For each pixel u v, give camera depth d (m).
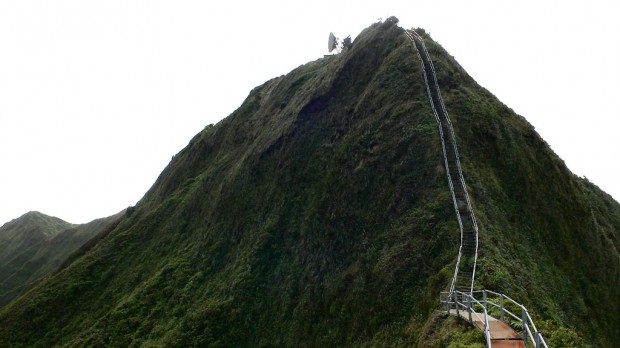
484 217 29.84
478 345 15.08
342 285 33.41
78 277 65.62
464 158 34.72
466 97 42.19
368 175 38.84
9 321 61.25
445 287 24.34
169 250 60.97
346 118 48.81
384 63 50.22
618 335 32.25
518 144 40.38
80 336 50.19
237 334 38.78
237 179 57.16
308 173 47.56
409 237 30.72
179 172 84.56
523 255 29.45
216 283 46.47
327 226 39.50
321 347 31.33
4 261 150.62
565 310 28.09
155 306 49.66
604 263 38.00
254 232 47.75
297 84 69.62
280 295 38.94
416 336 22.86
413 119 39.56
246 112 78.31
